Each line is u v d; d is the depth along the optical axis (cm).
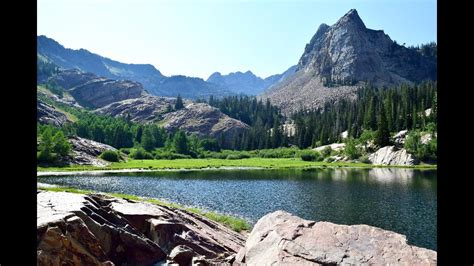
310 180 6056
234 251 1524
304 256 903
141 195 4209
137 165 8862
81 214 1132
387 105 11156
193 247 1344
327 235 957
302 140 13662
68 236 980
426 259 844
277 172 7688
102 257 1049
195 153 12475
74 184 5153
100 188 4766
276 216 1095
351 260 866
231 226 2380
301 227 1004
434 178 6244
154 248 1246
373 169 8275
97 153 9744
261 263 945
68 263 948
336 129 13625
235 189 4897
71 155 8538
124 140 12631
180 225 1427
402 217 3222
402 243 902
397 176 6631
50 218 1000
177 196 4200
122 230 1217
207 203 3769
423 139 9138
